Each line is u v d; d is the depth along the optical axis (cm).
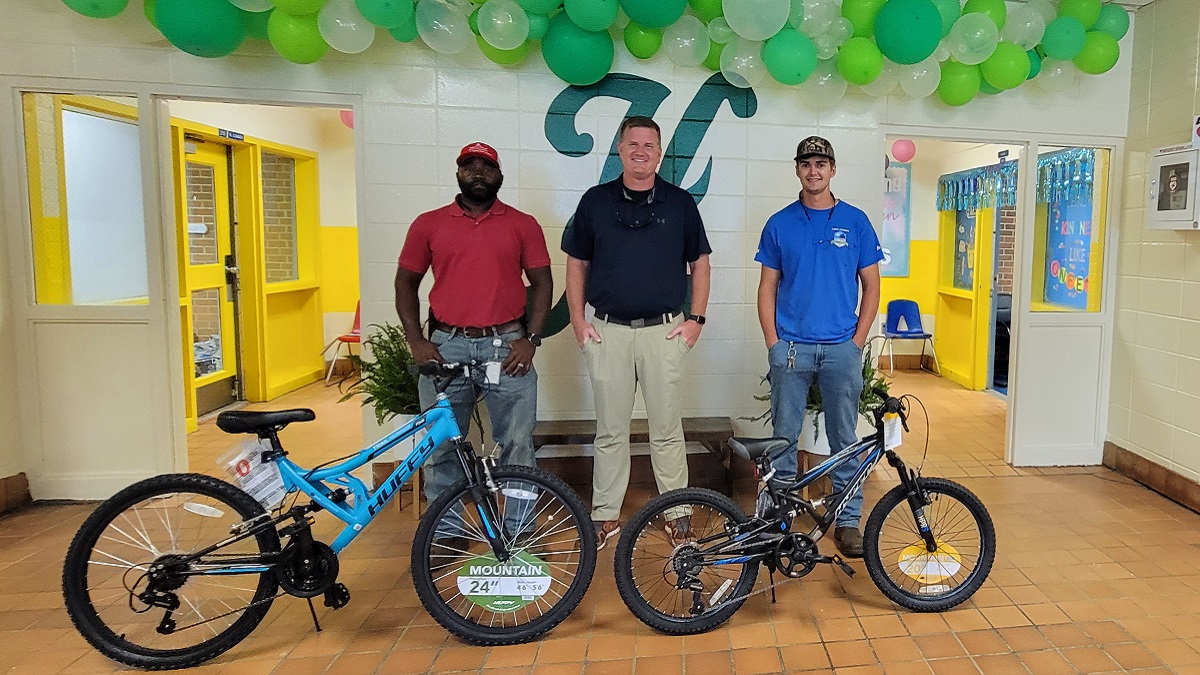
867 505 361
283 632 238
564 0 307
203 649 218
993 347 619
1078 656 224
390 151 349
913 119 382
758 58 329
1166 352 370
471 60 349
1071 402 416
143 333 351
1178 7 360
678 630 235
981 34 325
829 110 374
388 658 224
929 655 225
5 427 343
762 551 237
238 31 302
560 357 369
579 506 236
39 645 229
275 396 588
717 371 380
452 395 276
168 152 351
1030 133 393
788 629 240
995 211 598
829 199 289
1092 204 411
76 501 355
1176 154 349
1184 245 358
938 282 700
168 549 227
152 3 304
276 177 614
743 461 388
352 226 660
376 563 291
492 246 272
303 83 343
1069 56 352
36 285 349
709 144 369
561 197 362
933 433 488
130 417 354
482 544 284
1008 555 296
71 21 330
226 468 222
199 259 527
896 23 311
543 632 232
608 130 361
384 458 353
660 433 290
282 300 605
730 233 374
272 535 222
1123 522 332
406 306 281
